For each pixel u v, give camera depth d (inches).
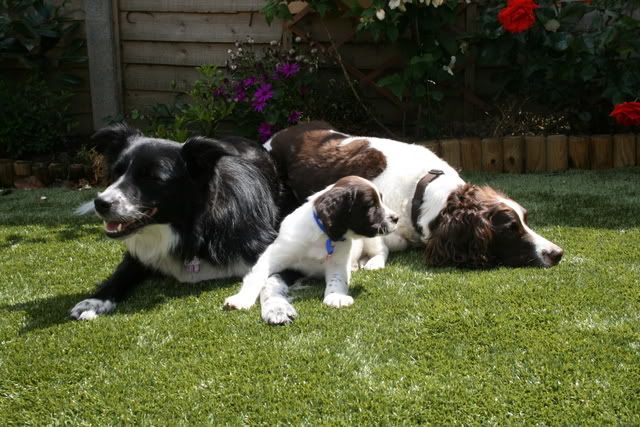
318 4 120.4
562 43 117.3
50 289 83.5
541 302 75.4
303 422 61.7
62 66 139.4
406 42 120.1
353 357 69.2
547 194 105.4
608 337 70.1
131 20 135.2
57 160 131.0
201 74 133.5
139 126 138.2
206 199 84.0
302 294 80.4
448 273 83.7
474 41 121.7
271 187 95.0
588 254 85.7
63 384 67.6
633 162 117.3
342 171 94.2
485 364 67.8
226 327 74.2
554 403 62.9
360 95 128.1
